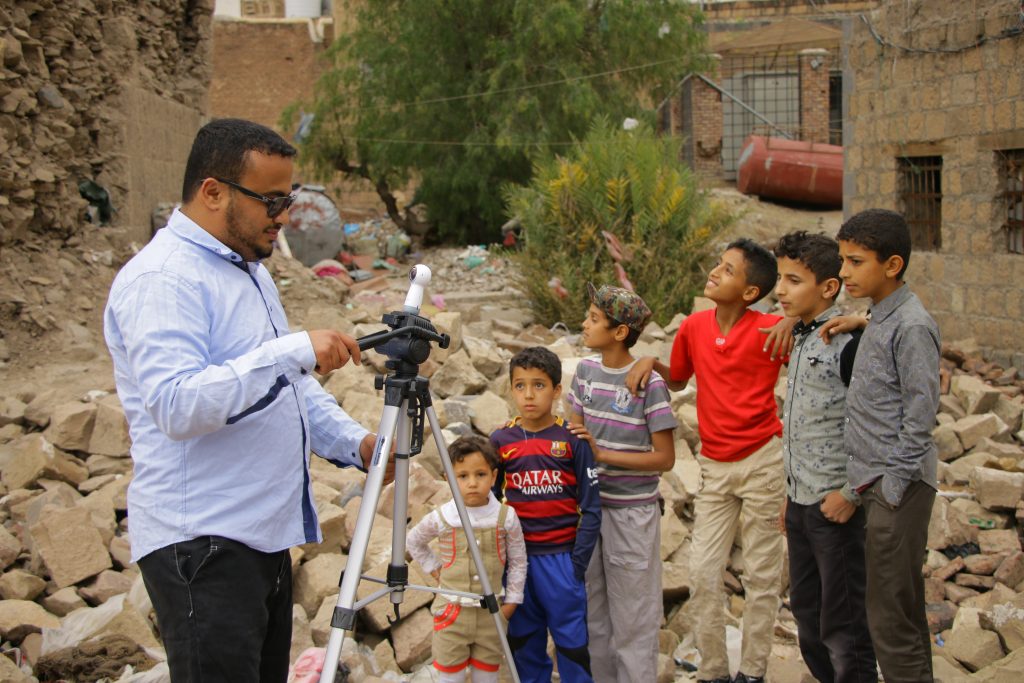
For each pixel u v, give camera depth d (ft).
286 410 8.83
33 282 27.99
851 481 11.26
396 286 45.65
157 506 8.30
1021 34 28.94
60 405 21.72
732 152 80.94
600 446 12.12
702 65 62.64
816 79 80.23
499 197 57.77
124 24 34.22
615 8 57.77
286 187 8.73
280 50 83.15
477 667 11.53
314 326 30.30
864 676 11.82
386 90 59.88
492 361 25.41
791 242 12.03
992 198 30.58
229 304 8.62
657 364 13.85
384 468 8.90
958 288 31.94
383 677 13.16
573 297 36.60
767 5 80.53
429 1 56.49
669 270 36.68
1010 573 16.81
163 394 7.74
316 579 14.58
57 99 30.22
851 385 11.30
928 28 32.01
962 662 14.37
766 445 12.80
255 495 8.50
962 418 25.12
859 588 11.76
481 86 57.88
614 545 12.04
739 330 12.73
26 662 13.17
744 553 13.05
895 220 10.83
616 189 37.40
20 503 17.53
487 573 10.82
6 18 27.73
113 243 32.37
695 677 13.89
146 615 14.23
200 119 42.42
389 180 62.39
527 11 55.21
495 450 11.53
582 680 11.47
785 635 15.39
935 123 32.24
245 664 8.43
